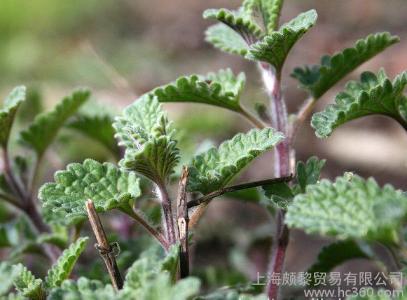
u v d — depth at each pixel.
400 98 0.25
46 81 0.59
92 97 0.35
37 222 0.30
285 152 0.25
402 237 0.19
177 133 0.33
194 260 0.38
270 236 0.35
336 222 0.19
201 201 0.22
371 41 0.25
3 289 0.19
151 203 0.30
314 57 0.62
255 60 0.24
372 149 0.48
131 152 0.21
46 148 0.31
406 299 0.19
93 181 0.22
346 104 0.24
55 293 0.20
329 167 0.46
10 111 0.26
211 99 0.25
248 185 0.23
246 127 0.49
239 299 0.20
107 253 0.22
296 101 0.53
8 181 0.29
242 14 0.25
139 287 0.19
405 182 0.44
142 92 0.57
